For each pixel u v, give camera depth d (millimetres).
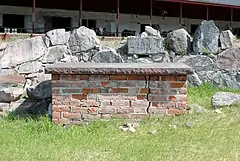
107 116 5449
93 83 5406
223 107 6109
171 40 8672
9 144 4566
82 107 5414
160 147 4449
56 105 5387
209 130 5055
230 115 5680
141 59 8273
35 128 5223
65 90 5383
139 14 19250
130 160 4020
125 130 5105
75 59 8164
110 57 8023
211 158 4094
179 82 5484
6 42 8141
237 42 9344
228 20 21109
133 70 5340
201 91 7852
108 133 5008
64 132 5039
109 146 4492
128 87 5441
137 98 5453
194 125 5250
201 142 4617
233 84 8711
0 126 5418
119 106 5449
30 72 7746
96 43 8328
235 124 5293
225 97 6285
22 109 6504
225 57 8773
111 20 18812
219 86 8625
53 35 8055
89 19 18406
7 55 7605
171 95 5484
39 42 7895
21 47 7723
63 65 5762
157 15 19672
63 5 17719
